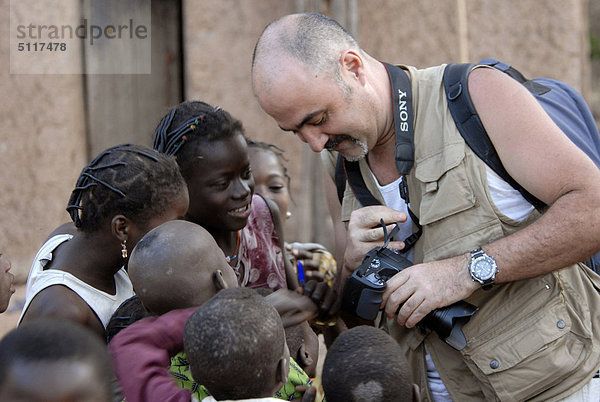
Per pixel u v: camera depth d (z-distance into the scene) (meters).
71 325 1.36
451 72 2.20
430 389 2.31
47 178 5.21
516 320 2.11
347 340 1.69
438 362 2.24
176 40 6.01
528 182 2.03
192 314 1.64
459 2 5.84
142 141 5.86
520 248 2.01
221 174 2.24
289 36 2.06
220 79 5.84
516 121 2.03
